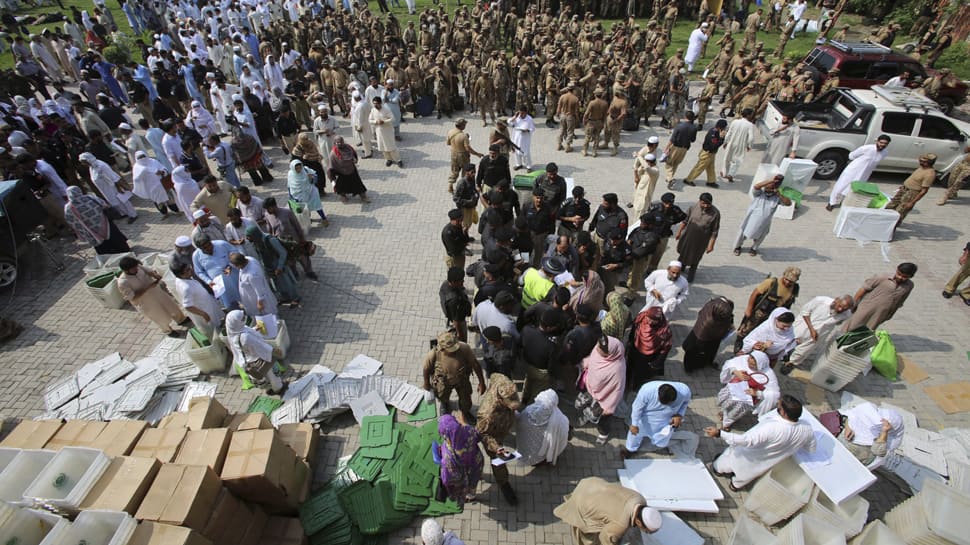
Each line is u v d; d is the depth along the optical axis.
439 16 21.23
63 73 19.05
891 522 5.05
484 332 5.77
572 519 4.64
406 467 5.69
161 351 7.35
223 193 9.16
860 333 6.42
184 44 19.27
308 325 7.88
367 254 9.60
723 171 12.17
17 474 4.31
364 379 6.73
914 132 11.27
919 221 10.66
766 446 4.98
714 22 21.42
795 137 11.53
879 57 14.40
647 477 5.67
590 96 14.51
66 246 9.91
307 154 10.92
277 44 20.48
